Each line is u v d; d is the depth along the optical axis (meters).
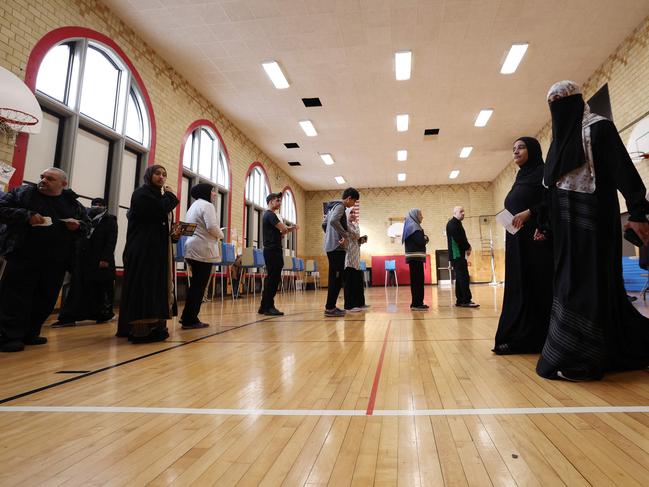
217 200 9.16
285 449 1.00
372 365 1.96
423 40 6.40
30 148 4.66
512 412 1.23
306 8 5.66
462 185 15.78
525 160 2.24
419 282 4.95
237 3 5.55
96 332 3.33
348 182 15.46
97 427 1.17
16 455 0.99
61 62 5.07
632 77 6.18
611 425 1.10
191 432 1.12
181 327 3.52
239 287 8.84
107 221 3.93
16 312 2.52
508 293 2.22
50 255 2.66
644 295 5.24
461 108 8.93
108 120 5.80
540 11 5.74
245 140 10.53
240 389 1.57
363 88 8.00
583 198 1.65
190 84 7.79
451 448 0.98
